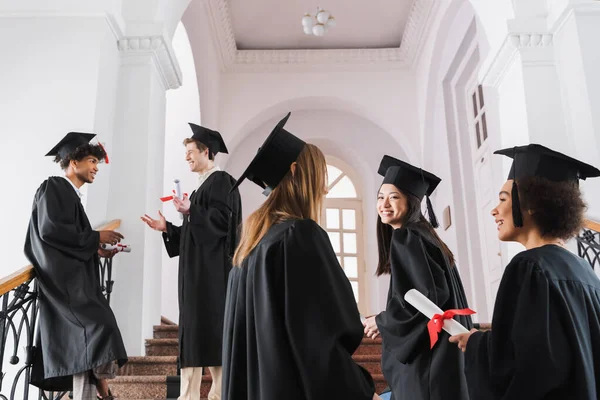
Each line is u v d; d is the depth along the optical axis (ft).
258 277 5.29
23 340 13.69
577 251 15.05
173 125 29.19
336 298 5.10
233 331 5.49
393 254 9.56
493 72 18.19
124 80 17.49
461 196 28.94
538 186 6.37
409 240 9.46
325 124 34.42
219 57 31.65
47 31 16.52
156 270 17.38
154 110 17.80
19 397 13.39
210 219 13.25
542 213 6.30
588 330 5.66
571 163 6.61
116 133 16.99
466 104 29.55
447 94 30.27
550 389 5.35
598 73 15.61
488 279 26.76
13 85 16.03
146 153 16.84
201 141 14.30
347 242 35.27
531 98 16.52
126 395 14.01
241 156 33.45
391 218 10.50
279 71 32.76
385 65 32.78
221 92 32.45
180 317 12.90
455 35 27.78
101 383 11.64
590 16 16.11
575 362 5.42
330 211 35.68
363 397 4.75
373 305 33.68
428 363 8.68
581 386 5.34
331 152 36.14
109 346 10.84
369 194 34.86
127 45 17.70
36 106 15.85
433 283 8.89
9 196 15.11
